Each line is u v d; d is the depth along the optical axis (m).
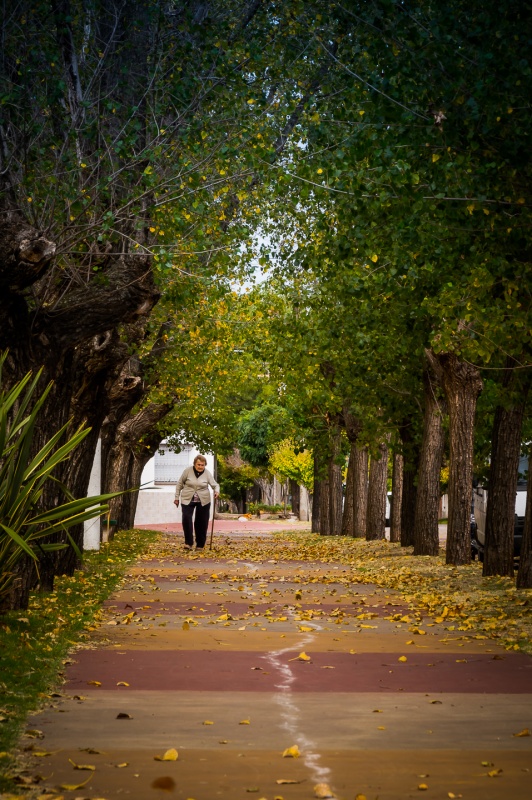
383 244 16.67
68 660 9.54
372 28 12.72
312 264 19.17
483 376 23.84
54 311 14.07
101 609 13.85
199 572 21.14
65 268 15.98
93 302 14.14
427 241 14.98
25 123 14.24
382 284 18.72
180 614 13.57
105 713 7.22
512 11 11.98
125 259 14.39
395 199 14.69
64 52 14.45
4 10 13.75
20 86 13.83
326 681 8.59
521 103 11.97
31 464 11.12
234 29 15.56
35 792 5.25
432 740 6.48
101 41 15.16
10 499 10.86
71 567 18.72
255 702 7.67
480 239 14.34
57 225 14.84
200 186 15.83
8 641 10.19
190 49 14.59
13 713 7.05
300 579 19.50
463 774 5.70
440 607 14.71
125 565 22.33
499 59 11.88
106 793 5.27
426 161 13.34
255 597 15.97
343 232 17.62
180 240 16.67
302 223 19.17
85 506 11.23
